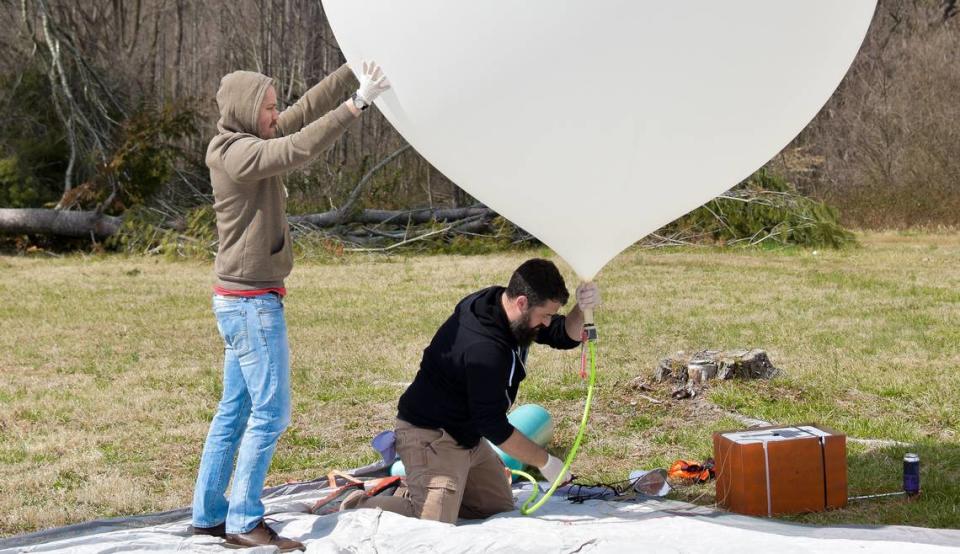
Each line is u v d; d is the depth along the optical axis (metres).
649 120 2.95
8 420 6.02
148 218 15.99
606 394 6.33
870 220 21.22
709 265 13.91
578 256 3.49
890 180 21.80
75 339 8.84
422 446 3.65
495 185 3.29
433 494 3.61
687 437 5.36
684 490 4.44
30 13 18.59
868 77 24.30
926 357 7.34
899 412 5.80
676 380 6.36
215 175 3.25
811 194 22.94
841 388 6.36
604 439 5.45
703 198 3.37
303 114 3.58
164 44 27.11
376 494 3.98
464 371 3.52
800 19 2.90
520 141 3.06
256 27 27.33
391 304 10.77
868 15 3.18
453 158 3.29
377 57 3.13
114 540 3.49
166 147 16.97
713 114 2.97
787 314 9.57
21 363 7.80
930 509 4.02
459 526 3.49
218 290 3.32
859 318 9.25
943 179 20.92
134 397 6.59
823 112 24.19
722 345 8.02
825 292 11.08
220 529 3.52
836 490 4.07
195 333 9.14
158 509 4.45
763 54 2.90
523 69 2.89
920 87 22.22
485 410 3.46
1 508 4.44
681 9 2.75
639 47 2.80
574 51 2.82
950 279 12.16
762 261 14.50
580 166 3.09
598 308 10.10
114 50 20.48
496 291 3.58
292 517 3.71
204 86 27.50
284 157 3.07
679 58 2.83
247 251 3.26
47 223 15.91
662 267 13.70
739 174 3.31
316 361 7.77
